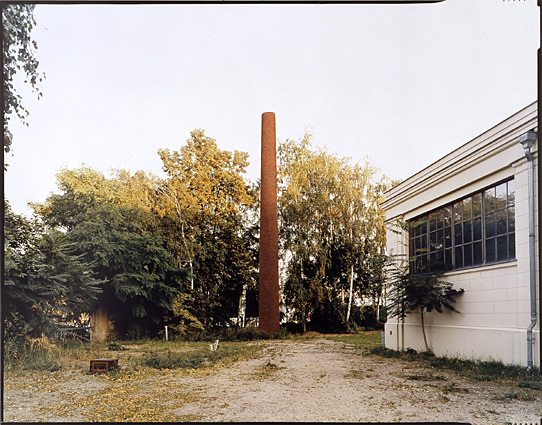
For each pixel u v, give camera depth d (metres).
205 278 29.48
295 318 32.09
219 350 17.08
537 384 8.77
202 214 30.98
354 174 33.72
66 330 17.44
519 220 10.52
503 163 11.12
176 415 6.82
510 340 10.65
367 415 6.79
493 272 11.53
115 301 23.53
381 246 33.22
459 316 13.05
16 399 8.04
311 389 8.96
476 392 8.48
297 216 32.00
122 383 9.74
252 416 6.74
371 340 24.14
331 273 32.94
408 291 13.70
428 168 14.65
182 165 32.97
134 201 30.41
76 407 7.42
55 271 15.39
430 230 15.16
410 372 11.24
